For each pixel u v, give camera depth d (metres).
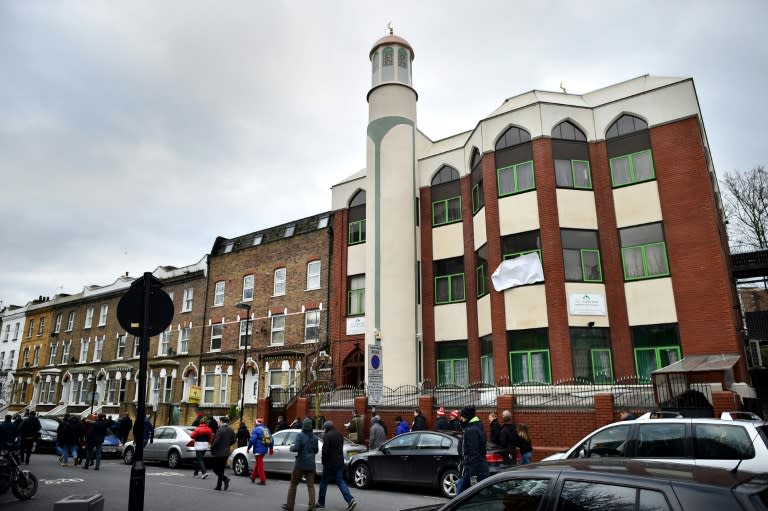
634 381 17.83
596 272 19.45
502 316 19.67
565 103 21.19
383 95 25.56
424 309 23.70
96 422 17.59
